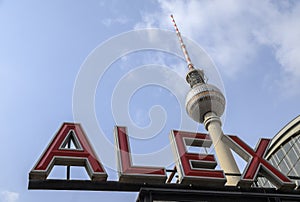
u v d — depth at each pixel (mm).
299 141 40062
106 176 15273
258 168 17938
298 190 17422
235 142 19578
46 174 14633
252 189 16906
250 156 18578
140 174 15711
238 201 16141
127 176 15578
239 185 17219
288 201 16656
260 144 19547
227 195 16062
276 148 43000
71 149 15742
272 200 16625
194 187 16125
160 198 15305
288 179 17578
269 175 18078
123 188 15578
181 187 16000
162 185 15867
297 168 38438
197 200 15625
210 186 16391
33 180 14555
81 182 15125
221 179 16547
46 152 15414
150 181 16125
